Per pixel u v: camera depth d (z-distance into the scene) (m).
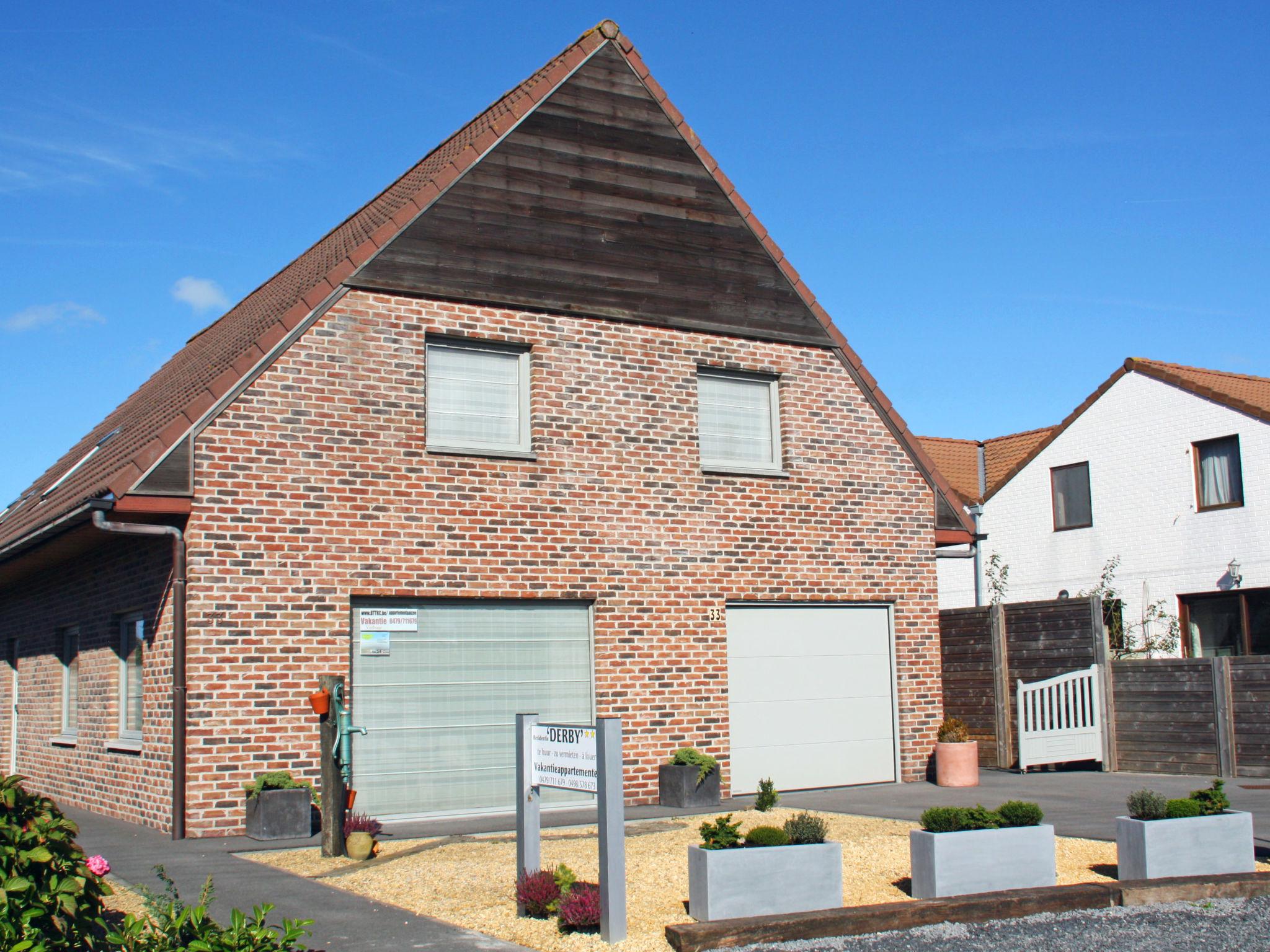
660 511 15.84
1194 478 26.20
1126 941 7.97
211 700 12.91
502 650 14.73
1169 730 17.11
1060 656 18.14
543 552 14.98
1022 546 29.81
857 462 17.52
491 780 14.41
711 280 16.75
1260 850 10.73
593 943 7.92
